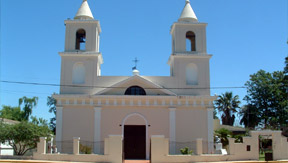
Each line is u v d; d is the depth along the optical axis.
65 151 30.86
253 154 25.62
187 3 36.25
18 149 33.00
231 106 62.00
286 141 25.75
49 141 31.44
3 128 29.08
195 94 33.09
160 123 31.69
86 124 31.48
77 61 33.25
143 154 31.06
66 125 31.42
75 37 33.84
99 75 36.12
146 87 32.47
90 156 24.58
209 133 31.75
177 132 31.66
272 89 52.78
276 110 52.91
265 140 38.97
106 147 24.45
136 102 31.94
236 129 50.50
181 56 33.62
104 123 31.53
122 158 24.72
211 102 32.47
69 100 31.84
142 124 31.67
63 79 32.81
